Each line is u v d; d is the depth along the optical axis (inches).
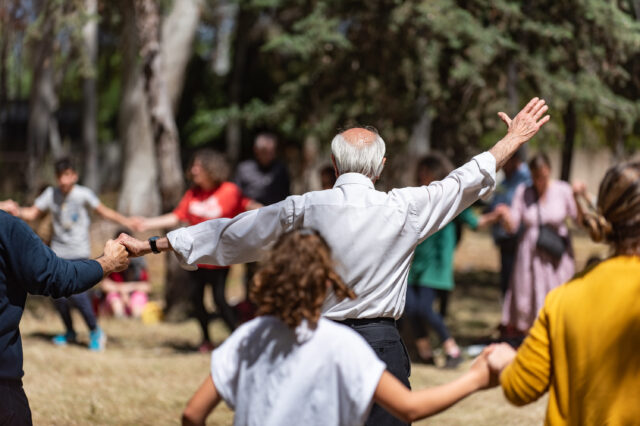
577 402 137.6
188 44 1227.2
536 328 143.6
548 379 142.1
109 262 199.9
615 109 559.5
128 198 1278.3
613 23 542.0
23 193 1117.1
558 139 597.0
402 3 558.6
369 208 200.7
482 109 593.9
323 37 593.6
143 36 581.3
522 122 219.6
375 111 639.8
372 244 199.0
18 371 177.9
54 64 1045.8
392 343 202.8
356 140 207.8
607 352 135.8
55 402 344.2
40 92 1168.2
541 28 538.6
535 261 432.5
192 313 625.0
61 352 454.9
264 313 141.1
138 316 626.2
